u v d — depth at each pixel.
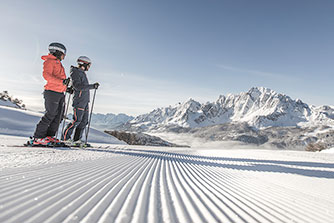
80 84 4.55
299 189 2.20
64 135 4.64
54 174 1.67
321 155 8.76
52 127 4.40
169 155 5.40
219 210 1.18
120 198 1.18
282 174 3.29
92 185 1.42
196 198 1.40
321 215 1.31
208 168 3.47
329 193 2.08
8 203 0.90
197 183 2.01
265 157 6.86
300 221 1.15
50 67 4.01
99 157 3.26
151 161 3.51
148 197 1.28
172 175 2.31
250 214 1.18
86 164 2.40
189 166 3.44
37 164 2.10
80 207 0.96
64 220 0.78
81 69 4.70
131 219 0.87
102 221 0.81
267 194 1.83
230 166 4.03
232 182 2.31
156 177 2.05
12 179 1.37
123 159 3.31
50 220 0.77
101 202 1.07
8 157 2.41
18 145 4.09
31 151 3.24
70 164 2.29
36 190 1.16
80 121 4.76
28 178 1.44
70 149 4.26
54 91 4.11
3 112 11.59
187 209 1.13
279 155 7.95
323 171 3.88
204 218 1.01
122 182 1.63
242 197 1.61
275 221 1.10
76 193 1.19
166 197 1.33
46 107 4.14
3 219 0.73
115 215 0.90
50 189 1.21
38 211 0.85
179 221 0.92
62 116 4.51
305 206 1.51
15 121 10.91
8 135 7.63
